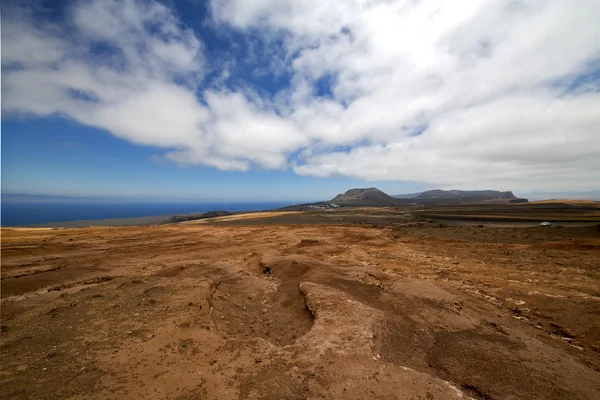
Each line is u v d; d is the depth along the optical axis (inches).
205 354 190.7
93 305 293.0
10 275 450.3
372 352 198.2
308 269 457.7
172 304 282.5
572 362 201.8
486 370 188.1
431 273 488.7
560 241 710.5
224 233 1132.5
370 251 728.3
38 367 178.2
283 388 154.9
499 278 444.1
